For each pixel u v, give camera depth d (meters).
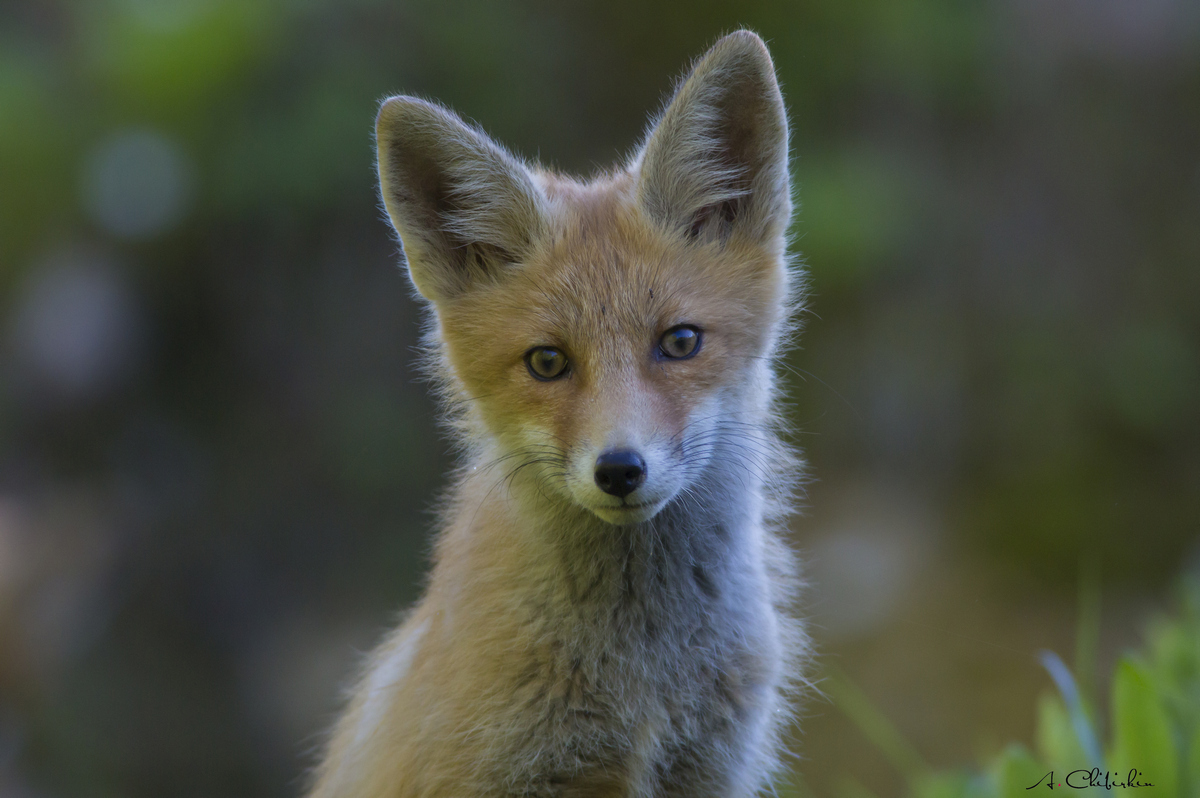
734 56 4.77
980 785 5.25
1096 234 16.81
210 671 15.05
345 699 6.39
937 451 16.39
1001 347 16.36
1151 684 4.77
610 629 4.57
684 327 4.62
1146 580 14.20
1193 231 16.78
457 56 14.41
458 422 5.30
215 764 14.48
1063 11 16.64
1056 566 14.38
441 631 4.76
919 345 16.27
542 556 4.60
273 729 14.55
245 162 14.20
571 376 4.63
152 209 15.12
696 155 4.89
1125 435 16.02
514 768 4.42
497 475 4.89
